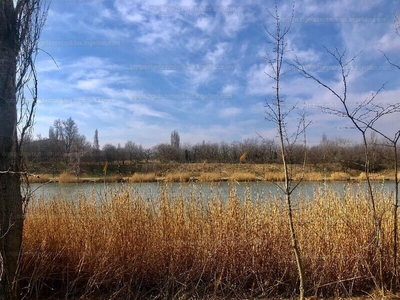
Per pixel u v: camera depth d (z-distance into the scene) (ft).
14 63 10.79
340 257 14.83
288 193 11.16
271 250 15.46
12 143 10.65
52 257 15.03
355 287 14.71
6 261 10.53
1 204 10.43
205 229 16.12
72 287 14.55
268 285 15.06
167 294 14.16
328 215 15.88
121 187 17.52
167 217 16.34
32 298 14.02
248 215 16.38
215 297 14.23
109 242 15.08
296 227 15.58
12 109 10.65
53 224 15.84
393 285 14.60
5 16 10.50
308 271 14.94
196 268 15.20
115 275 14.60
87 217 16.11
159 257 15.40
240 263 15.43
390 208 15.05
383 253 14.73
